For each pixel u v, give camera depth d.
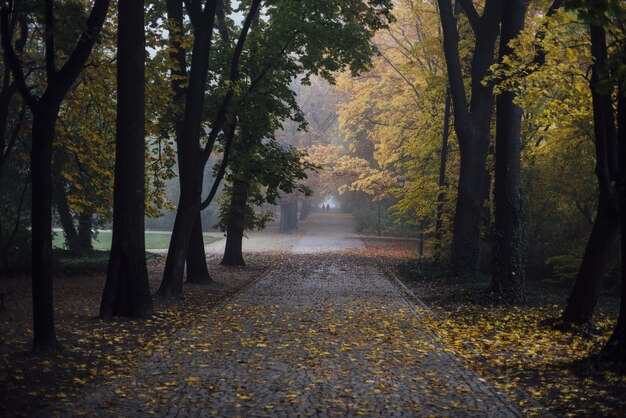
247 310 16.23
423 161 31.97
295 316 15.23
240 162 21.66
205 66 18.75
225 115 19.53
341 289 21.70
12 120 28.12
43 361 9.92
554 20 15.18
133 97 14.68
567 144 22.05
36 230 10.53
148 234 64.69
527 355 10.94
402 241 54.34
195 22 18.48
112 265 14.79
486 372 9.62
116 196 14.80
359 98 38.22
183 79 20.98
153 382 8.83
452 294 19.70
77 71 10.77
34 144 10.44
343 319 14.78
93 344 11.59
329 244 50.25
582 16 8.38
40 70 24.83
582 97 15.19
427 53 28.80
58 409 7.50
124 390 8.38
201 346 11.44
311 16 21.36
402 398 8.08
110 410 7.45
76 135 26.77
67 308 16.16
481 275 24.61
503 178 18.33
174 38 20.50
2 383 8.62
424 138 30.83
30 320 14.18
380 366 9.92
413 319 14.95
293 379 9.02
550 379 9.16
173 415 7.27
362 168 41.94
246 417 7.21
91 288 20.92
